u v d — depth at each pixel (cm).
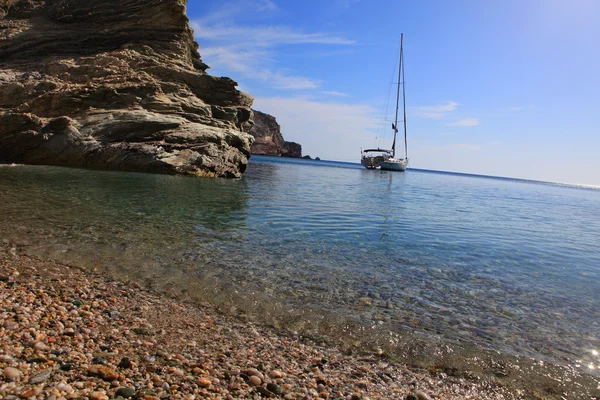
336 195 2714
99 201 1513
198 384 379
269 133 17638
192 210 1524
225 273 796
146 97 3481
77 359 394
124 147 3075
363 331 587
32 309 505
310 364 470
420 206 2473
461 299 770
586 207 4103
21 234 932
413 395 421
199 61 4847
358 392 412
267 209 1745
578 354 566
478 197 3972
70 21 4369
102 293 621
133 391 347
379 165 8806
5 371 341
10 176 2038
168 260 845
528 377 491
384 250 1138
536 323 677
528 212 2820
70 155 3067
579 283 962
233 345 496
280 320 602
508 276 974
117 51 3991
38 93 3309
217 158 3406
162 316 562
